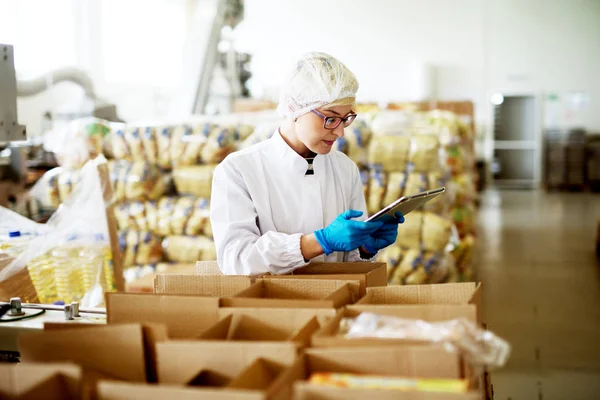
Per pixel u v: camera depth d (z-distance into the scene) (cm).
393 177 362
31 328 155
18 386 94
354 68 1228
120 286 231
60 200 363
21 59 602
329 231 158
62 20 710
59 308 175
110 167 368
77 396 91
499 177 1280
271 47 1245
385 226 175
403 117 396
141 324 106
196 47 557
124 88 859
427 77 1180
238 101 691
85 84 411
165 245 371
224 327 114
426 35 1204
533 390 299
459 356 90
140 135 367
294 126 183
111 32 835
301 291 140
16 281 197
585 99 1197
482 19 1192
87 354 108
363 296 140
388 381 87
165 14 998
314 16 1226
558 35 1188
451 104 666
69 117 420
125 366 106
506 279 534
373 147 361
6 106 193
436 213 364
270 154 186
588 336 380
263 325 115
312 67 170
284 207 186
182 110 574
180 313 124
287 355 95
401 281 360
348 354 93
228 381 98
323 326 104
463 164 409
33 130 514
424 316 111
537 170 1237
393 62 1216
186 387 88
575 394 294
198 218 361
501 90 1207
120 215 368
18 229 221
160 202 372
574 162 1177
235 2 582
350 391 82
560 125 1216
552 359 342
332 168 197
